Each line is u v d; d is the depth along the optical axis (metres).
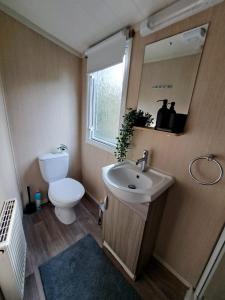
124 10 1.15
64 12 1.33
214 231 1.08
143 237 1.14
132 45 1.31
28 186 1.96
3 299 0.99
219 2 0.83
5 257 0.86
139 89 1.33
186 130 1.10
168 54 1.11
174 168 1.22
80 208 2.12
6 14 1.41
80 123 2.26
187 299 1.17
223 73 0.89
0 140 1.23
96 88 1.97
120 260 1.40
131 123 1.35
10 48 1.50
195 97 1.02
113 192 1.14
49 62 1.76
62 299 1.14
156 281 1.32
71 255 1.46
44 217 1.93
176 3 0.95
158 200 1.13
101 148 1.92
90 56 1.76
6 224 0.99
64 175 2.10
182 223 1.25
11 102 1.62
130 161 1.55
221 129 0.94
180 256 1.31
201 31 0.92
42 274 1.29
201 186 1.08
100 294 1.19
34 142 1.89
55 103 1.94
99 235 1.71
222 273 1.03
